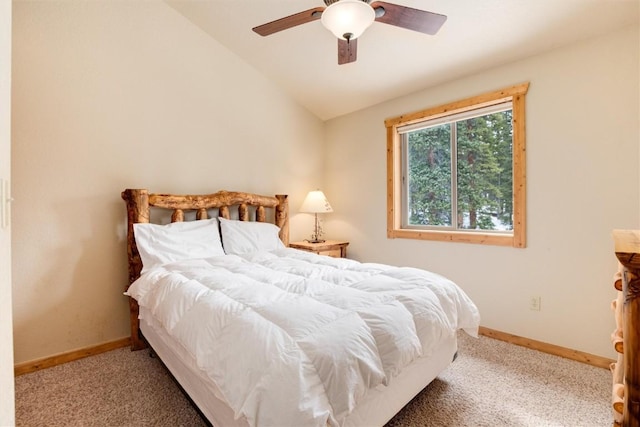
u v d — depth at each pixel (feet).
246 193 10.50
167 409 5.51
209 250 8.53
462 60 8.42
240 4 8.45
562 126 7.27
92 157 7.88
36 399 5.83
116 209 8.26
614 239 3.04
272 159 11.70
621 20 6.36
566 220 7.25
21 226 7.00
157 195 8.51
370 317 4.24
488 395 5.81
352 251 12.30
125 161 8.39
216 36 9.94
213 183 10.12
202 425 5.08
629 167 6.45
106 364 7.22
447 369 6.75
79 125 7.69
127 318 8.38
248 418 3.08
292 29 8.80
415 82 9.77
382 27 7.90
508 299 8.20
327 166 13.33
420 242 10.15
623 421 2.69
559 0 6.23
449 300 5.57
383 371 3.86
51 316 7.34
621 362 3.73
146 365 7.16
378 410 4.33
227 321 4.14
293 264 7.31
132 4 8.47
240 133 10.78
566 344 7.29
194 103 9.68
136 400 5.78
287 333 3.67
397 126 10.92
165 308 5.36
